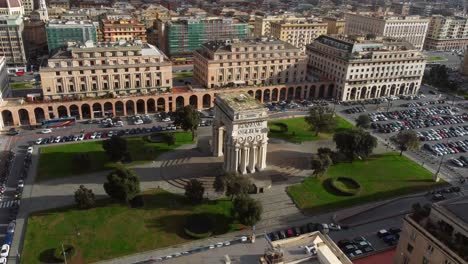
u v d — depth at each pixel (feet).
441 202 320.91
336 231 452.35
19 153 606.55
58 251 393.91
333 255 266.57
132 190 462.19
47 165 570.05
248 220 426.92
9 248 401.08
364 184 553.23
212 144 618.85
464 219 295.07
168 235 431.43
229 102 542.98
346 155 605.73
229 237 432.25
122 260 390.63
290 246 278.26
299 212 484.74
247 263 277.23
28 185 517.14
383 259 400.26
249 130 534.37
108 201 488.85
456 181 576.20
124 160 591.78
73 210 467.93
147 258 394.32
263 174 558.56
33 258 387.55
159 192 513.86
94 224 442.91
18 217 451.53
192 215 466.29
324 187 541.34
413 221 322.34
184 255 304.50
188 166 578.66
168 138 642.63
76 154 605.73
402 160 633.61
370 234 449.48
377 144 644.27
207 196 508.94
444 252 290.76
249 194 517.96
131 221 451.94
